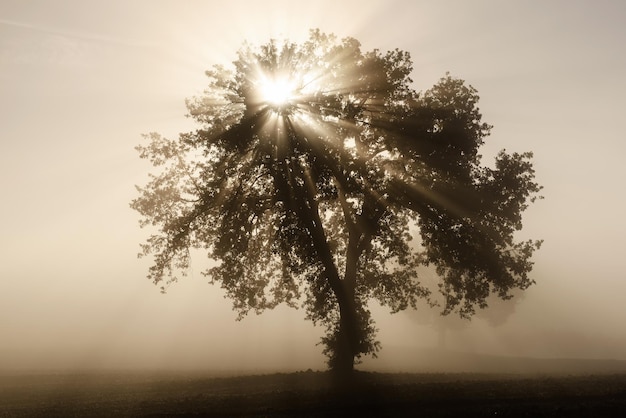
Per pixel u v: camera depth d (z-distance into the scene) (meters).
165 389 29.78
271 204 33.66
